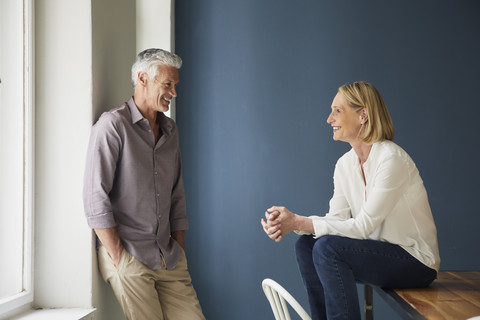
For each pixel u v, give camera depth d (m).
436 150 4.19
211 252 4.23
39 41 2.37
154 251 2.33
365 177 2.19
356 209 2.33
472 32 4.22
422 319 1.64
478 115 4.20
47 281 2.34
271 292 2.33
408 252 2.07
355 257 2.01
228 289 4.21
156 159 2.37
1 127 2.16
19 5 2.29
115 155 2.21
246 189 4.25
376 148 2.15
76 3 2.36
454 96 4.21
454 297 1.97
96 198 2.15
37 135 2.36
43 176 2.36
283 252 4.21
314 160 4.23
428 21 4.23
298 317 4.18
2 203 2.17
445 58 4.22
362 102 2.17
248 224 4.23
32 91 2.33
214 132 4.27
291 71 4.27
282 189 4.23
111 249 2.20
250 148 4.26
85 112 2.35
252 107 4.27
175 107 4.26
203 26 4.31
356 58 4.25
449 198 4.17
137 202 2.29
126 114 2.29
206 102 4.29
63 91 2.36
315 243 2.08
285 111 4.26
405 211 2.11
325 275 2.01
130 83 3.05
